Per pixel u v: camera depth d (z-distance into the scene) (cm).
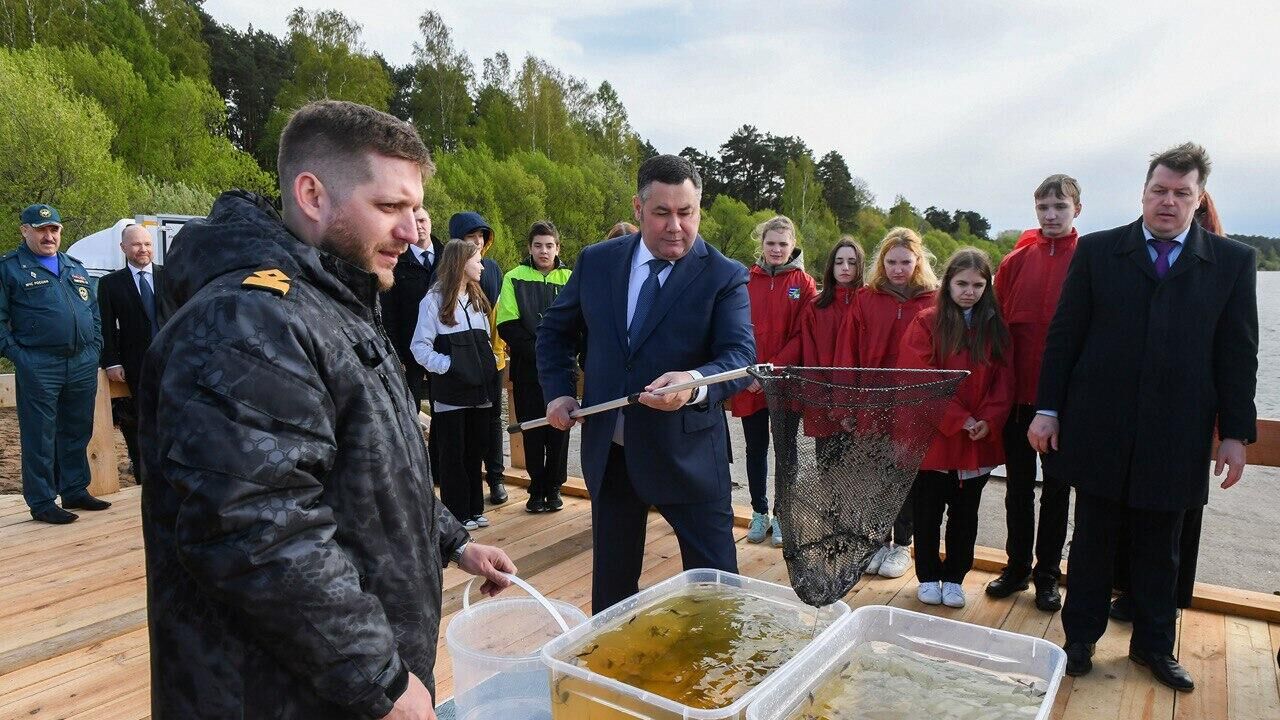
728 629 158
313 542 103
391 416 122
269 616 99
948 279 325
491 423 463
